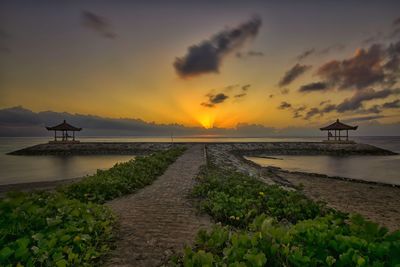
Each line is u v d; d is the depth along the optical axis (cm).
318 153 5475
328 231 282
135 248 506
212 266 271
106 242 524
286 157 4828
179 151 3084
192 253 295
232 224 667
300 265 246
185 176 1462
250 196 796
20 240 346
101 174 1183
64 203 548
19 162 3734
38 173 2580
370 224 287
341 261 238
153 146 5409
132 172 1258
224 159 3103
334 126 5672
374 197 1530
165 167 1786
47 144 5497
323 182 2039
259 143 5909
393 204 1366
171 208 821
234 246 289
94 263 435
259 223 361
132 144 5600
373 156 5016
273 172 2595
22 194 547
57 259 345
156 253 484
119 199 948
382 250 239
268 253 272
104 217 589
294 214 692
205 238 365
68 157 4628
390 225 1034
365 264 224
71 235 429
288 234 290
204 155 2833
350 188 1797
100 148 5366
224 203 732
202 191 973
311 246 268
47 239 397
